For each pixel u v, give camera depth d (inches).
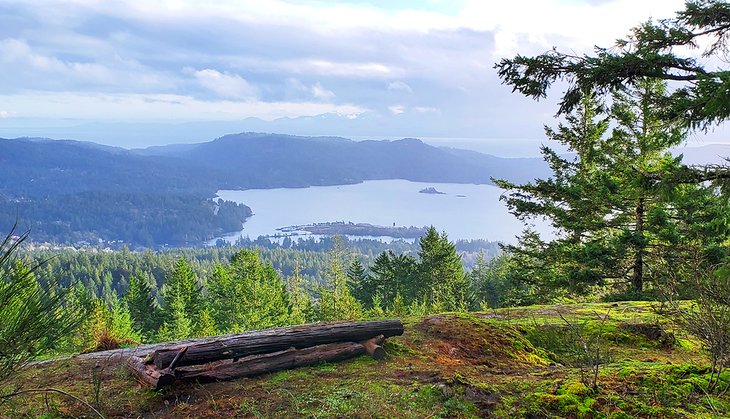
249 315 1414.9
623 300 517.7
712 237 414.9
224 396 164.7
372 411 149.9
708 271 175.8
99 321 565.6
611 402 151.9
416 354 224.2
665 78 173.2
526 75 187.0
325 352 205.3
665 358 243.0
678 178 184.7
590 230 592.4
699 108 159.9
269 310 1499.8
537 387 169.6
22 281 103.0
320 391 168.1
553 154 644.1
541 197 610.5
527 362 241.4
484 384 173.2
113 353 220.5
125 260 4210.1
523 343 266.2
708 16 171.3
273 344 196.5
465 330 265.0
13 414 149.2
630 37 190.1
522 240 674.2
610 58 177.0
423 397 160.9
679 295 190.7
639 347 267.4
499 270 1854.1
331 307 1478.8
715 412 143.3
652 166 514.6
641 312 351.9
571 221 585.0
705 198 457.7
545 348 276.8
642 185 195.8
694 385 163.2
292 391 168.4
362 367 200.1
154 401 161.9
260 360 190.2
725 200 179.6
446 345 241.1
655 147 490.6
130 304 1674.5
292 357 196.2
